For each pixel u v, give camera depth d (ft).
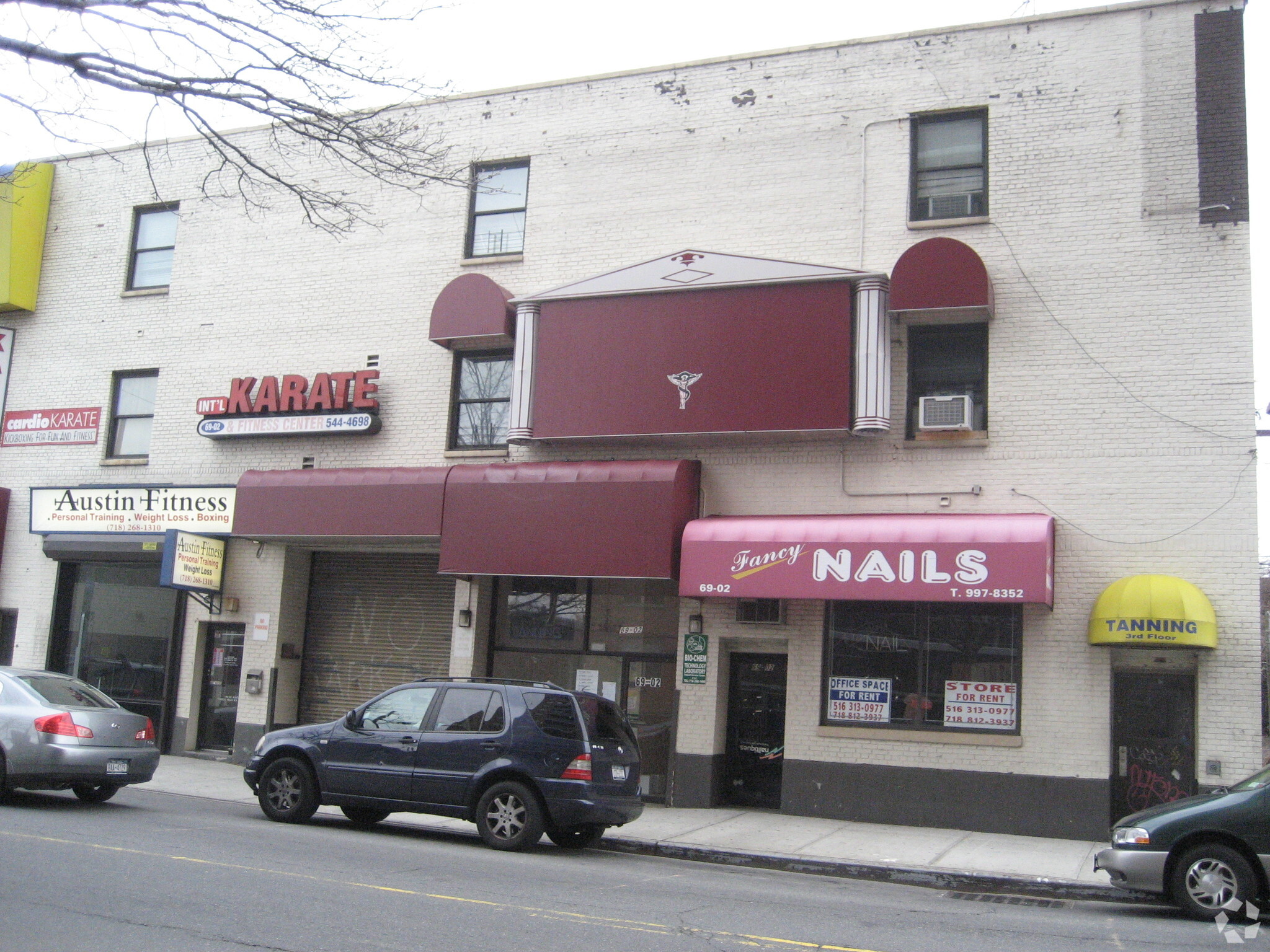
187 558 63.05
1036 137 52.60
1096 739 47.29
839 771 50.85
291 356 66.64
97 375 72.49
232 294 69.05
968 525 47.57
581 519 54.08
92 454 71.72
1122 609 45.70
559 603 59.41
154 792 51.44
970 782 48.80
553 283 60.59
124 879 29.50
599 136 61.11
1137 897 36.58
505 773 39.55
